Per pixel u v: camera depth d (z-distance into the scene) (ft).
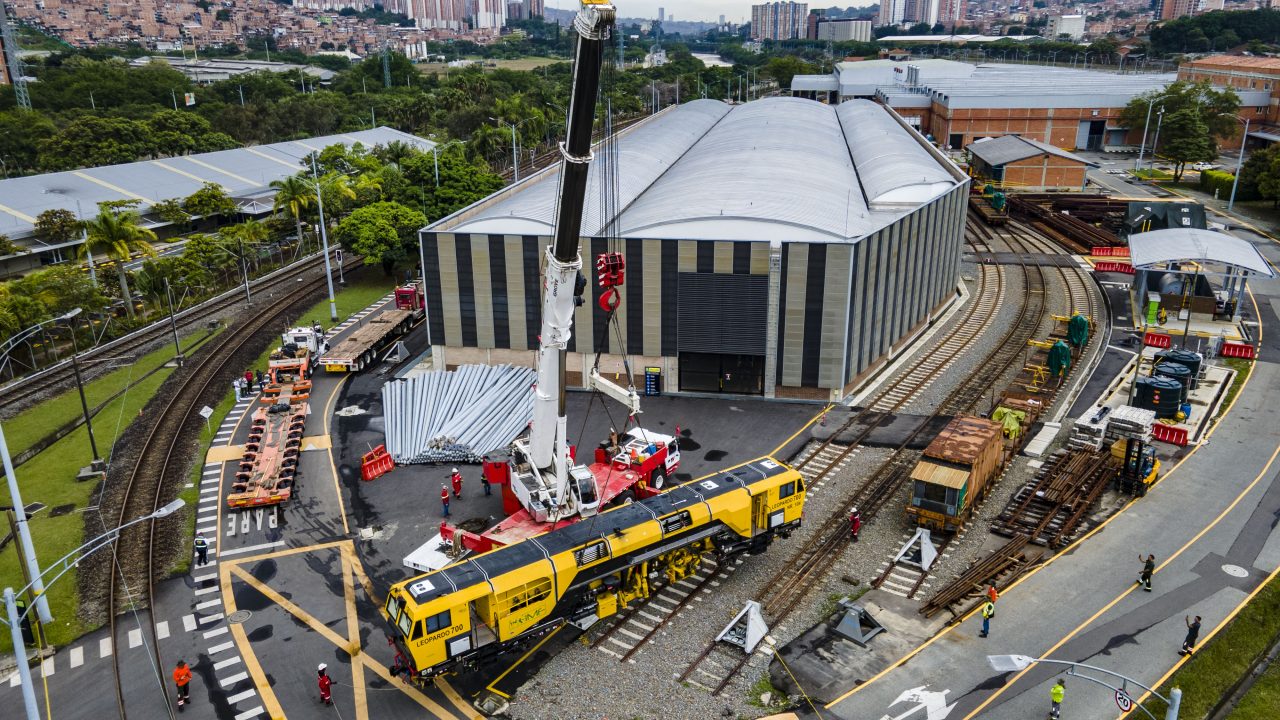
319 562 153.99
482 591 121.19
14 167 494.59
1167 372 207.41
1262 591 140.97
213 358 256.11
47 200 383.45
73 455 196.65
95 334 272.51
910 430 203.41
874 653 128.88
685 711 118.42
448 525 164.35
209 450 198.08
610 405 219.41
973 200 445.37
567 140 122.62
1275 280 315.37
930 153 360.07
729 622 136.98
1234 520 161.38
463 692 123.13
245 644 133.18
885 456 191.01
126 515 170.50
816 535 161.58
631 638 134.21
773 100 516.32
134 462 192.95
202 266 313.53
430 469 188.55
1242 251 254.27
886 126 428.15
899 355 255.09
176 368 249.14
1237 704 119.44
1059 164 470.80
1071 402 214.90
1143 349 233.14
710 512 143.43
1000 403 206.69
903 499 172.96
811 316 212.64
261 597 144.56
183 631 136.46
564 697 121.70
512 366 232.73
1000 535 158.71
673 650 131.03
